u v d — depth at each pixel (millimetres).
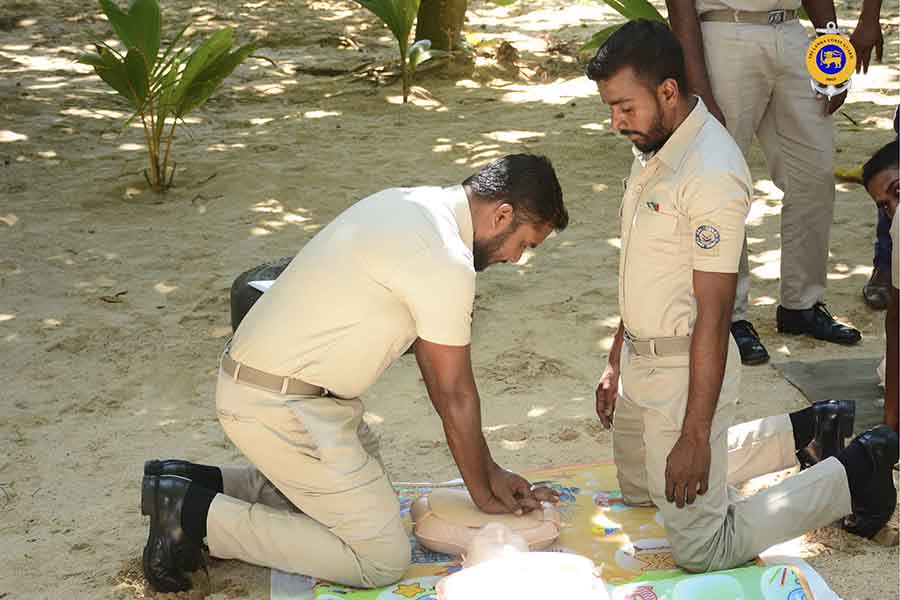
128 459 4242
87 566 3559
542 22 13031
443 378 3176
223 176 7590
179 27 12664
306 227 6746
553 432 4367
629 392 3369
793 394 4594
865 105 9055
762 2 4742
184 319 5449
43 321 5434
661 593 3168
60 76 10484
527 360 4969
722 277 3084
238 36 12289
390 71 10562
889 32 11664
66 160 8016
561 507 3713
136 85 7168
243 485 3617
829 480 3369
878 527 3516
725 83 4809
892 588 3287
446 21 10516
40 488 4039
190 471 3531
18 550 3652
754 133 5098
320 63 11062
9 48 11578
